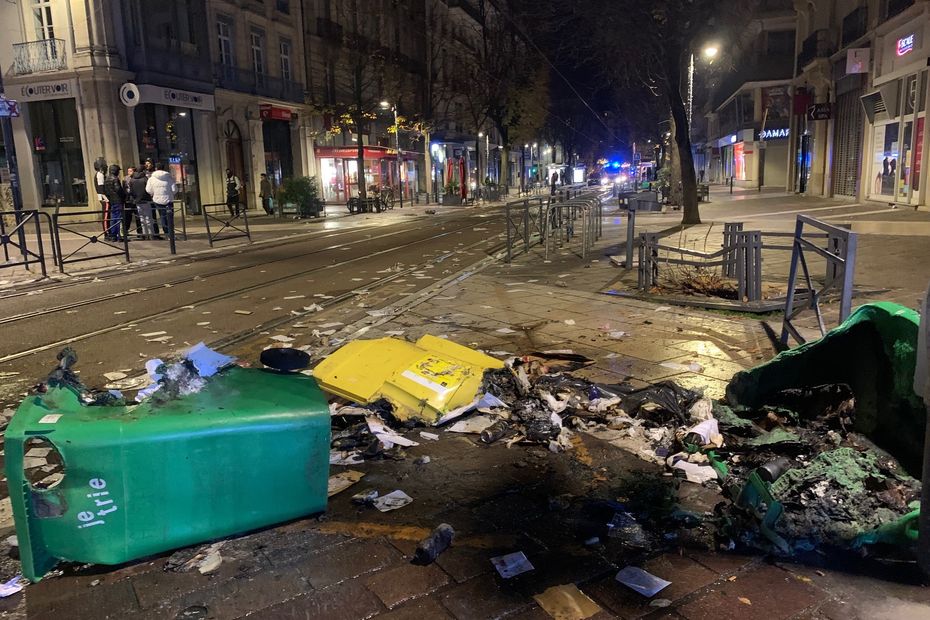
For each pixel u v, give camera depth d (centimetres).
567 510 314
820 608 240
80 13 2294
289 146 3491
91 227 2198
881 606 240
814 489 302
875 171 2327
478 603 246
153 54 2472
